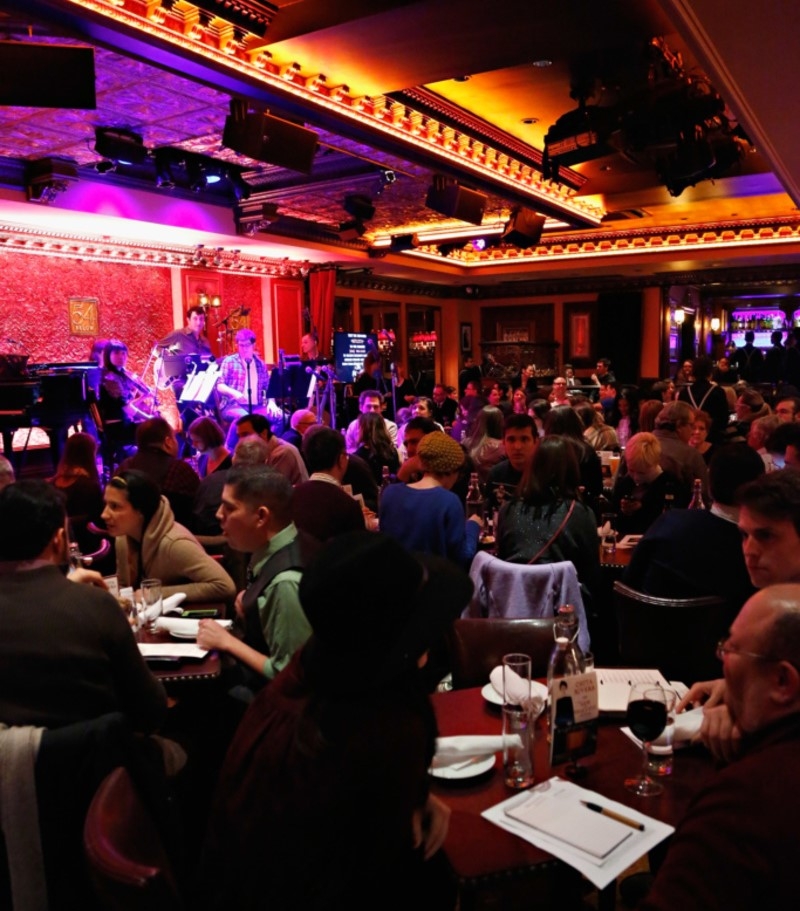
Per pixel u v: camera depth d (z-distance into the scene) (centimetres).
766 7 359
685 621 258
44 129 665
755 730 122
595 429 668
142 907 121
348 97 595
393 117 646
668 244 1290
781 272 1415
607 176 858
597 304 1619
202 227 962
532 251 1409
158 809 175
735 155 598
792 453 357
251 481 226
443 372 1725
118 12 441
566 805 157
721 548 265
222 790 121
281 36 475
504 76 600
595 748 177
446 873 143
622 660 281
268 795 112
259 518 227
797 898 102
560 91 638
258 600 222
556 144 573
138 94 572
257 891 111
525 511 305
